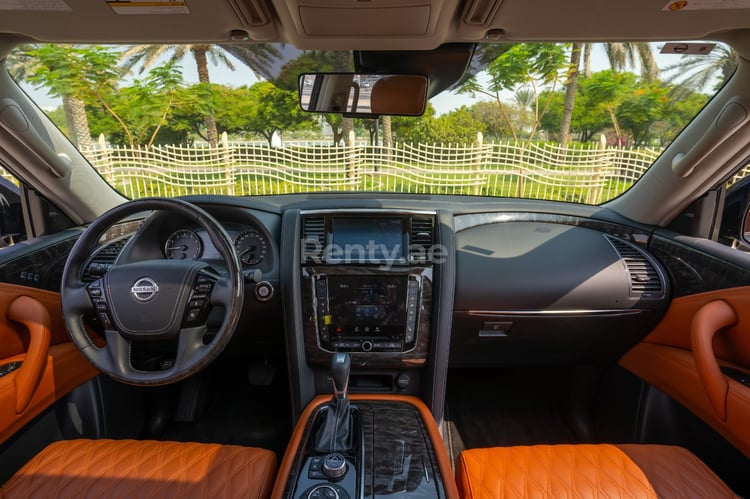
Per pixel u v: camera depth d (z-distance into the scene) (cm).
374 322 185
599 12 139
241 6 137
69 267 139
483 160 741
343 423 144
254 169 768
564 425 245
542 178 614
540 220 224
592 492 125
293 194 251
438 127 715
